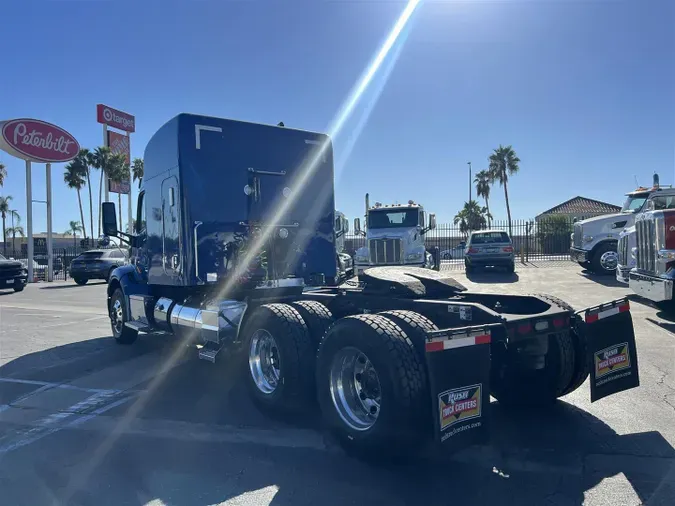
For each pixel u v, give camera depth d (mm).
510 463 4082
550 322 4566
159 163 7164
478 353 3885
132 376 6980
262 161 7047
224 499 3631
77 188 51969
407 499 3561
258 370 5324
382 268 6035
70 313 13539
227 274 6699
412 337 3939
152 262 7648
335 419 4309
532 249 30562
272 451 4438
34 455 4465
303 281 7211
